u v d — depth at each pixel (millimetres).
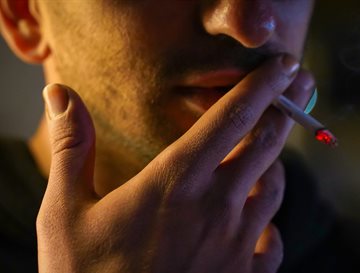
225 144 319
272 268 357
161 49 328
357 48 586
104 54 352
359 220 528
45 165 457
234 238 335
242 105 320
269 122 340
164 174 318
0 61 650
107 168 392
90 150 336
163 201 318
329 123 606
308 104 372
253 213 346
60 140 332
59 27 381
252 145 335
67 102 334
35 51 423
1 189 445
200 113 332
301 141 632
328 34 586
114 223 320
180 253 320
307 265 481
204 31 318
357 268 492
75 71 378
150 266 317
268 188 357
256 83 323
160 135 348
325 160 627
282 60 331
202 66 323
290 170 515
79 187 331
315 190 514
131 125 357
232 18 305
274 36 333
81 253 323
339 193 605
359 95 594
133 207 319
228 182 327
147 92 340
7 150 470
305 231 486
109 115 366
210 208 323
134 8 331
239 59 323
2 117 662
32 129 673
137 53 336
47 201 332
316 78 595
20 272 424
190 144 319
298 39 358
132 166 381
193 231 320
